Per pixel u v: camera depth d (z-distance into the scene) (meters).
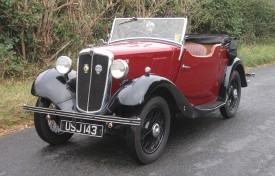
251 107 7.84
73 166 4.70
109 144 5.49
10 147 5.31
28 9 9.30
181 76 5.79
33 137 5.74
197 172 4.59
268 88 9.84
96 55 4.74
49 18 9.60
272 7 21.34
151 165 4.77
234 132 6.19
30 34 9.45
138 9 12.50
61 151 5.20
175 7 14.18
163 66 5.44
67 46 10.19
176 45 5.77
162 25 6.00
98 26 11.27
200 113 5.70
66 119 4.76
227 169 4.69
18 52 9.45
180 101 5.10
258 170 4.67
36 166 4.68
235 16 18.28
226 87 6.80
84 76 4.82
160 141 4.99
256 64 14.62
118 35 6.22
